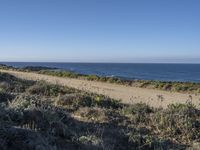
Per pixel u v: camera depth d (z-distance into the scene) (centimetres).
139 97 2198
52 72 4703
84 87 2705
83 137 826
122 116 1216
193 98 2223
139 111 1258
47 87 1825
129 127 1075
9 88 1841
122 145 888
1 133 698
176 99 2136
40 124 864
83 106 1378
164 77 9106
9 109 889
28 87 1873
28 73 4656
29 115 891
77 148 779
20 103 991
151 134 1023
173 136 1016
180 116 1102
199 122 1071
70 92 1811
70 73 4353
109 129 1016
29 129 767
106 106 1464
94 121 1116
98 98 1509
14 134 711
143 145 882
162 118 1093
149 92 2631
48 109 975
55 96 1688
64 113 1034
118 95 2295
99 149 788
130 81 3447
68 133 859
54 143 774
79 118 1162
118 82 3450
